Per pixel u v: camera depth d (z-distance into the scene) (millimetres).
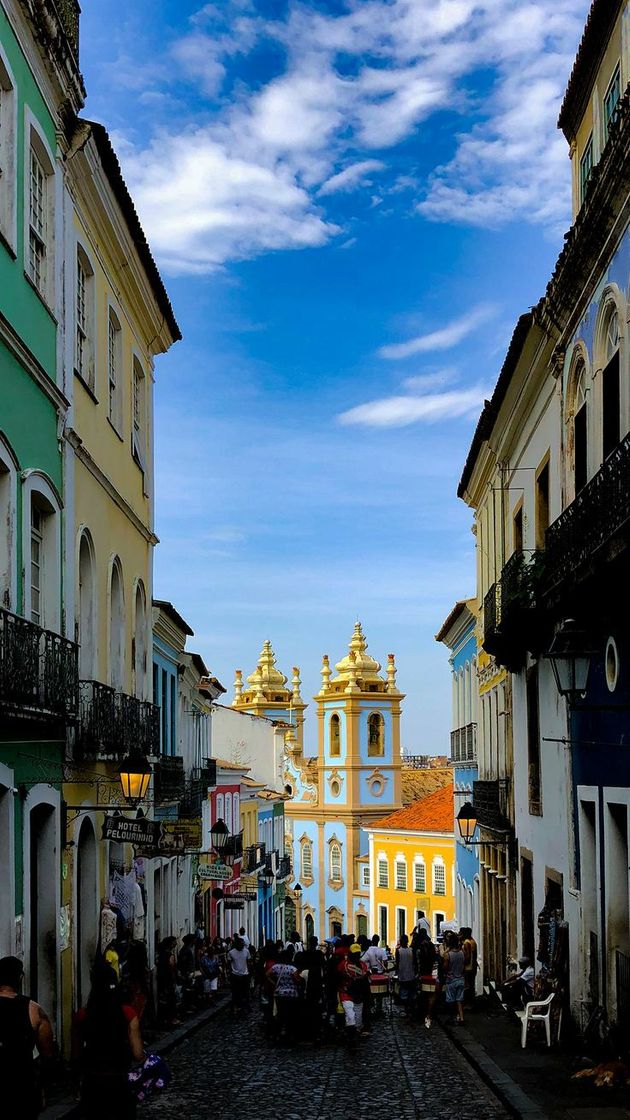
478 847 33750
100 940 16875
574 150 18031
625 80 14375
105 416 18844
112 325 20094
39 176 15039
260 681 104250
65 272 15883
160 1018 22000
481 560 32750
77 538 16406
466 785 39375
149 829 19328
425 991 22453
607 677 14906
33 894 14516
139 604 22344
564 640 12820
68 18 15797
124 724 17938
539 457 21000
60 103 15359
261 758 68688
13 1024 7801
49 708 12656
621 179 13469
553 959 18172
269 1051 18766
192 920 33469
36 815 14594
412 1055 17984
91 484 17547
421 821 74250
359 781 92812
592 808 16703
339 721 94312
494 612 23781
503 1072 14703
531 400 21516
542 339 19141
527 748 22453
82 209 17062
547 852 20234
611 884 15039
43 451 14531
